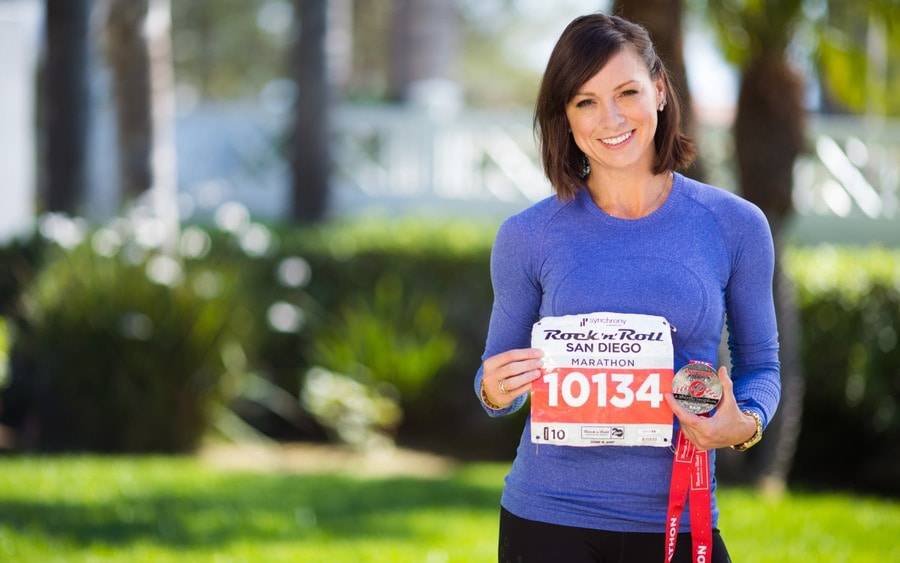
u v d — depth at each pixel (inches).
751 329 149.6
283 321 494.6
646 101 144.7
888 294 456.8
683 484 142.2
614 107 144.4
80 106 540.7
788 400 410.6
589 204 149.4
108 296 445.7
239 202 751.1
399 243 530.0
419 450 506.6
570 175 149.1
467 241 530.0
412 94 916.6
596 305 145.4
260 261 519.5
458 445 515.8
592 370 142.0
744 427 141.0
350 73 1459.2
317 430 526.3
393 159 732.0
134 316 444.1
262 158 753.0
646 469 143.9
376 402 502.3
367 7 1478.8
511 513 149.5
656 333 141.8
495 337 154.6
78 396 447.8
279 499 366.0
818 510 371.6
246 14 1493.6
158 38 559.5
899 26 435.8
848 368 460.8
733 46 415.5
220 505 352.2
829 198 680.4
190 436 455.8
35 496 350.0
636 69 144.9
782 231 406.3
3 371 446.9
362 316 516.7
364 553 294.8
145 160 554.3
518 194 714.8
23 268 486.6
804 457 484.4
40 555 284.4
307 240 536.1
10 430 468.4
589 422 142.3
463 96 1891.0
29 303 456.8
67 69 537.0
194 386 452.1
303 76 621.0
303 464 468.1
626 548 144.5
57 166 539.5
